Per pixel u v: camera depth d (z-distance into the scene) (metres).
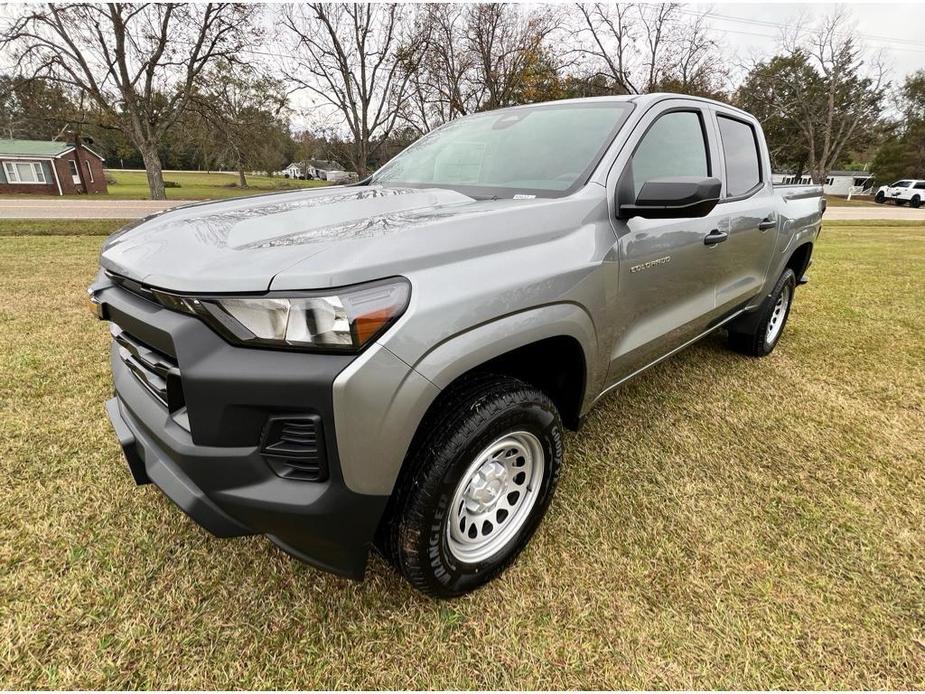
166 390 1.55
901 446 2.90
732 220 2.93
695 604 1.85
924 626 1.79
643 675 1.61
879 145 50.19
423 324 1.41
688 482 2.54
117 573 1.93
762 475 2.61
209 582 1.90
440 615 1.80
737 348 4.23
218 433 1.39
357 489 1.41
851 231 15.66
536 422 1.83
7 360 3.71
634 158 2.32
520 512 2.00
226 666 1.62
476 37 25.36
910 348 4.48
